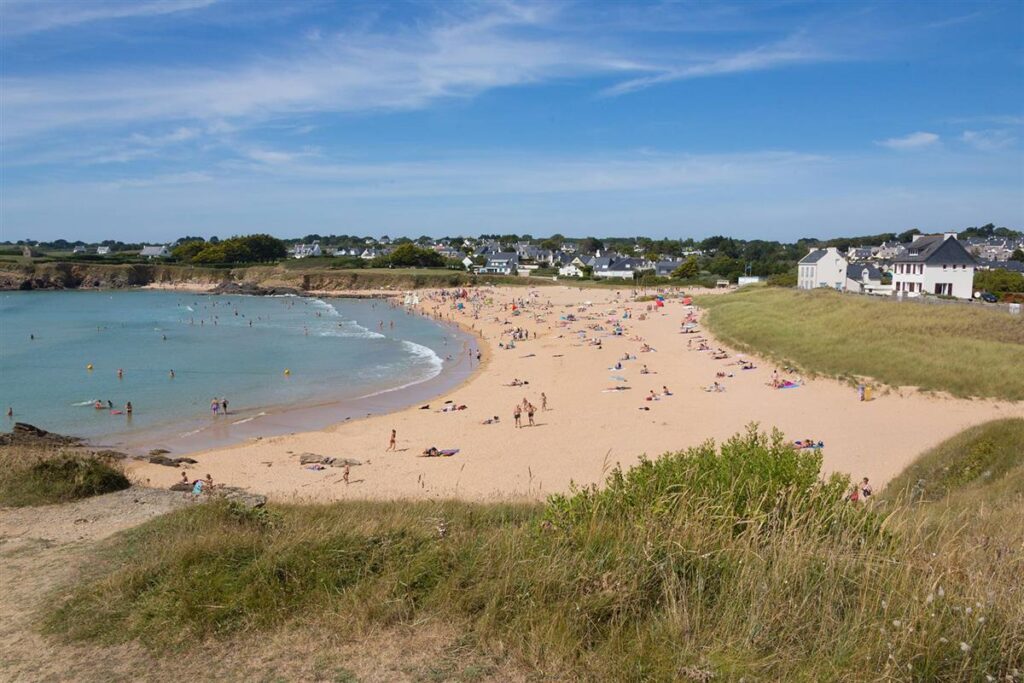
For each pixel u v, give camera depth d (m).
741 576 5.64
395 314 100.88
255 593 6.45
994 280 64.00
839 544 5.97
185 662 5.56
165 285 162.25
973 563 5.73
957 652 4.53
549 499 8.29
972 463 17.94
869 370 35.66
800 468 7.80
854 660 4.58
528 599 5.82
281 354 59.47
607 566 6.08
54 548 9.08
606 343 59.34
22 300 126.00
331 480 24.44
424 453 27.72
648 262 154.38
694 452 8.62
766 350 45.69
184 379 47.09
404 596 6.09
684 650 4.88
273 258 187.25
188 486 20.27
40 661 5.80
